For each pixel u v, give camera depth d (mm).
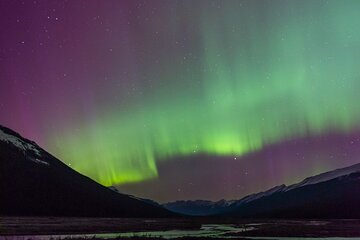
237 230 80875
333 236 62156
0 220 110875
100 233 66500
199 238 55500
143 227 91188
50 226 84875
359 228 86812
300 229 82062
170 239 52781
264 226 100750
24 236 56062
